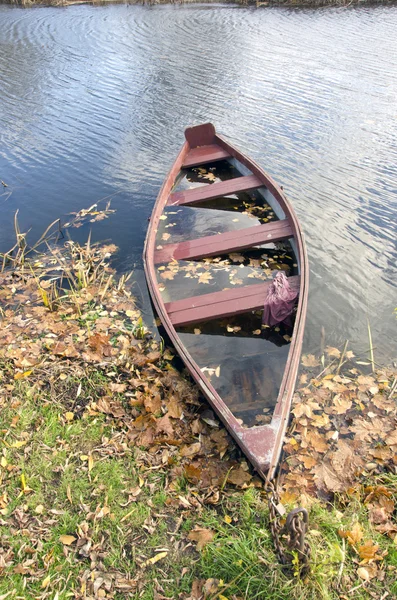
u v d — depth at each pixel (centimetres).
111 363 477
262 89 1160
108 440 402
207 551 322
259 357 502
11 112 1123
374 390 455
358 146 902
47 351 492
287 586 294
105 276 628
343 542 321
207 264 635
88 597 303
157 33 1636
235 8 1880
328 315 555
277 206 714
